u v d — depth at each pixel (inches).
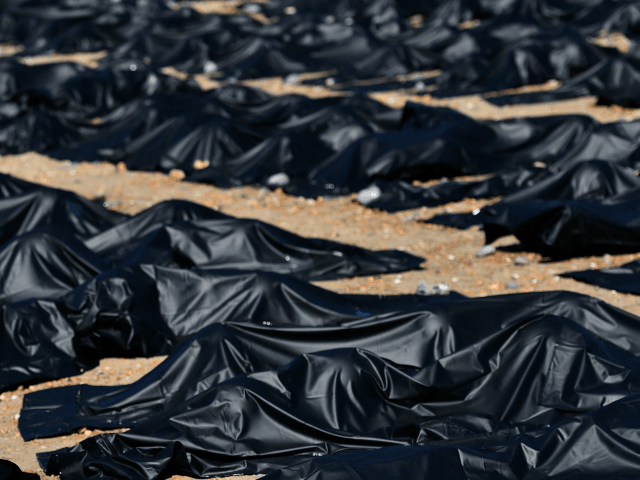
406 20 1401.3
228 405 265.4
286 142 654.5
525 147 615.8
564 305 312.7
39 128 789.2
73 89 917.2
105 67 1003.9
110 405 297.0
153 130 733.9
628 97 729.6
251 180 629.0
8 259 397.7
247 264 426.6
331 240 473.7
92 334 354.0
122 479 245.9
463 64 919.0
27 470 263.6
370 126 699.4
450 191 554.9
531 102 797.2
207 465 255.8
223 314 359.6
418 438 265.1
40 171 710.5
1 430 295.7
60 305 358.3
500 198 545.6
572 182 482.3
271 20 1472.7
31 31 1541.6
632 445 226.8
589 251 426.0
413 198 557.3
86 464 252.4
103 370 346.9
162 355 356.2
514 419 271.6
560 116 625.6
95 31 1387.8
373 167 593.6
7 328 347.6
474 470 224.5
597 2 1198.3
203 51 1184.8
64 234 415.5
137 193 622.5
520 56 879.7
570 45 883.4
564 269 414.6
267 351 308.8
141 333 354.3
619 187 474.3
